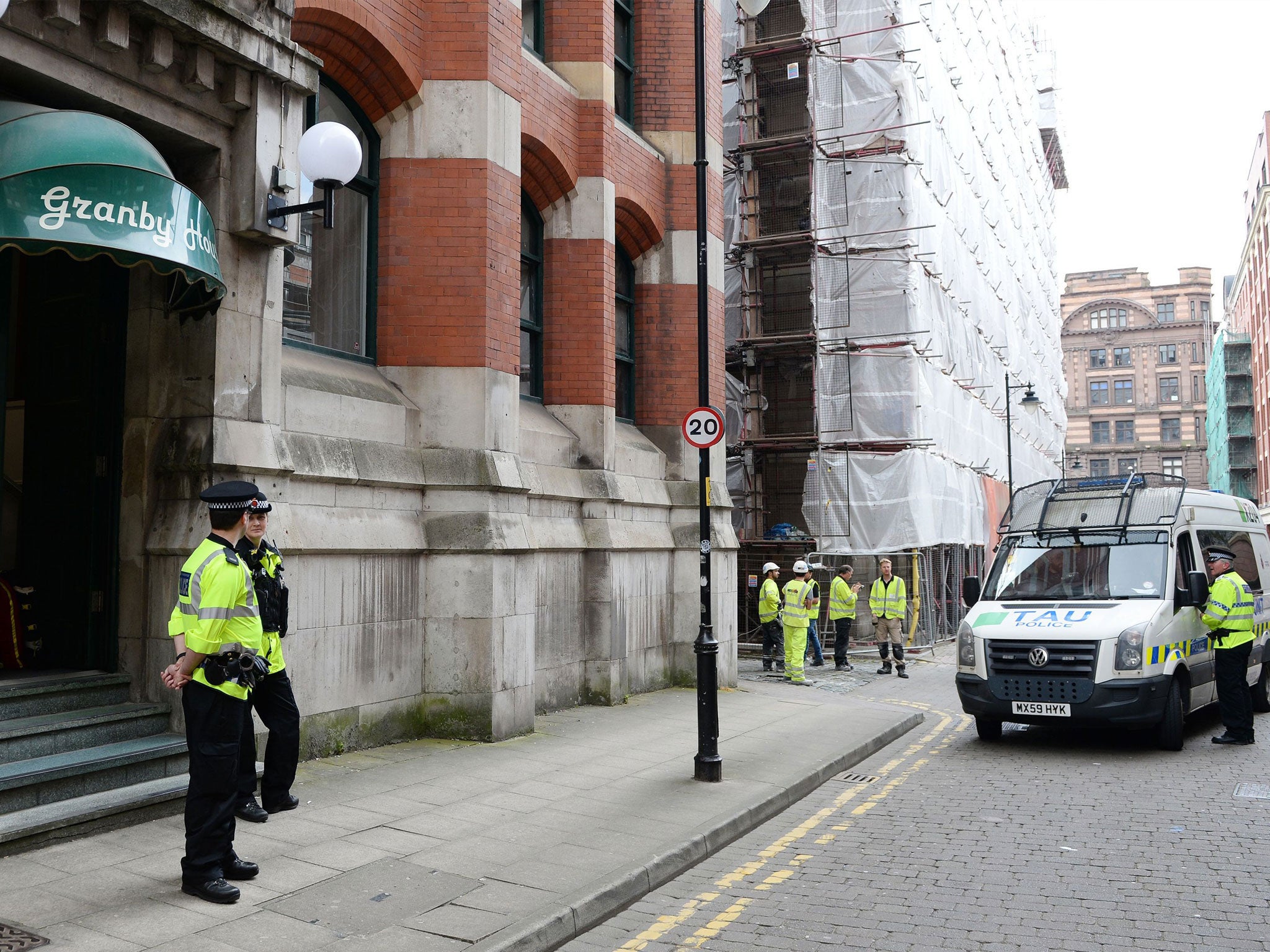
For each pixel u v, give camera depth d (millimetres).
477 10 9844
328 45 8984
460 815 6691
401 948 4406
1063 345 83625
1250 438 69062
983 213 30016
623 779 8008
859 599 21453
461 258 9703
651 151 14195
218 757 4887
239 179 7266
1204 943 4836
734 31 23188
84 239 5543
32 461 7473
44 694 6473
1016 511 12289
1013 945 4820
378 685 8797
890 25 21625
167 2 6406
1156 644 9969
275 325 7586
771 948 4809
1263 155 63156
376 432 9086
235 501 5086
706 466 8453
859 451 21375
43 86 6133
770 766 8797
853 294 21391
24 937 4281
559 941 4836
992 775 9047
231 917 4656
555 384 12414
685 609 14016
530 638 10008
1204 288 80312
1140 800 7926
